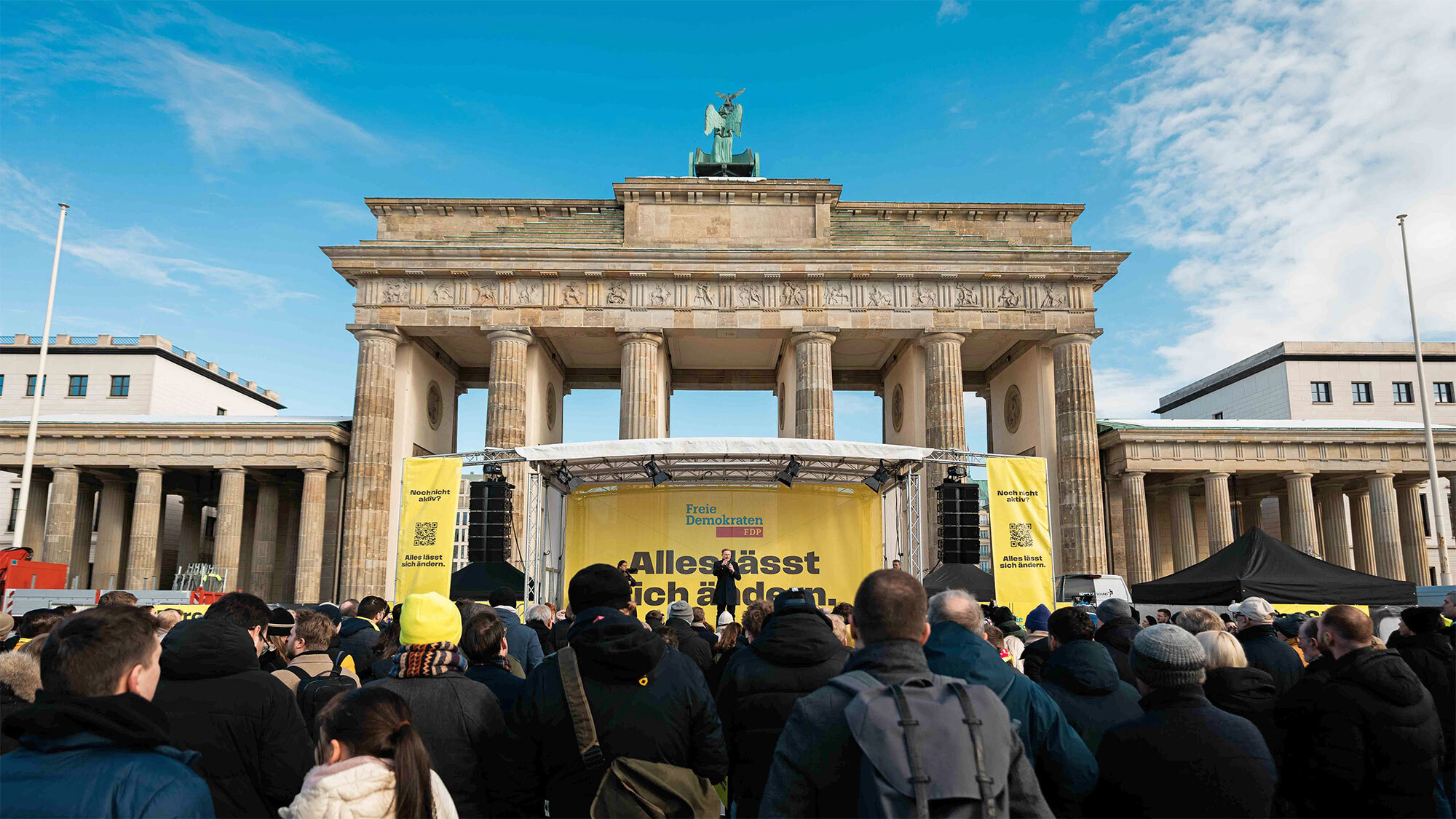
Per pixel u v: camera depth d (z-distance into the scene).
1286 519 67.12
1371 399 84.31
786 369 59.94
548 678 6.21
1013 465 27.48
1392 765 6.41
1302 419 83.69
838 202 57.22
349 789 4.61
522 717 6.21
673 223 56.69
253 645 6.70
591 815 5.84
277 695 6.42
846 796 4.27
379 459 53.34
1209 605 22.28
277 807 6.31
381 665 9.21
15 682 6.12
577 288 55.12
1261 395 88.50
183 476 68.50
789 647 7.15
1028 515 27.23
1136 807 5.56
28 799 4.01
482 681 7.39
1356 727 6.46
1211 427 59.22
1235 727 5.61
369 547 52.38
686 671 6.41
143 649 4.59
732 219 56.78
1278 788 6.94
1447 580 66.31
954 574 30.23
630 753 5.98
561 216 57.66
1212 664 7.33
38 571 43.03
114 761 4.17
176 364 89.56
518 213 57.50
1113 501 59.56
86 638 4.41
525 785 6.34
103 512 65.44
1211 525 57.88
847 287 55.31
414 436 57.31
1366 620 7.02
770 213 56.88
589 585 6.55
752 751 7.14
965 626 6.71
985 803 3.95
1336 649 7.10
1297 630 13.06
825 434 53.59
